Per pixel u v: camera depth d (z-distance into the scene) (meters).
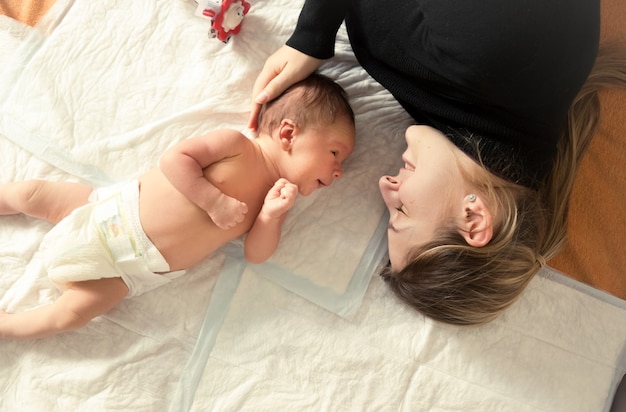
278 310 1.16
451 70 0.93
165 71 1.20
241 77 1.19
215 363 1.13
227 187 1.05
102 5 1.22
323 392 1.14
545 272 1.21
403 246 1.07
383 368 1.15
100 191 1.09
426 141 1.03
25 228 1.14
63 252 1.03
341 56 1.21
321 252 1.17
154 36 1.21
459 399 1.15
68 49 1.20
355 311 1.17
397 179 1.09
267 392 1.13
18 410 1.08
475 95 0.94
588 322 1.19
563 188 1.11
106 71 1.20
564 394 1.16
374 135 1.20
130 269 1.05
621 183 1.25
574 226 1.24
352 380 1.15
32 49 1.20
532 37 0.86
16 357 1.09
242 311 1.15
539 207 1.03
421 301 1.09
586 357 1.18
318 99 1.06
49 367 1.09
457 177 0.99
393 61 1.02
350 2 1.04
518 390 1.15
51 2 1.24
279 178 1.10
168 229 1.03
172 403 1.11
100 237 1.03
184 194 1.01
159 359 1.12
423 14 0.94
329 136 1.07
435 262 1.03
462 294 1.05
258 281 1.16
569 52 0.89
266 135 1.10
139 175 1.16
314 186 1.10
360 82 1.21
